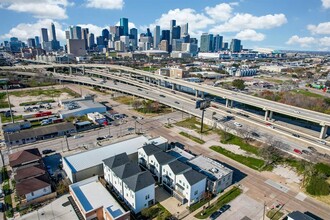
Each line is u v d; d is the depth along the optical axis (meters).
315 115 108.00
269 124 118.75
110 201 56.22
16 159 72.81
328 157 84.44
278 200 63.12
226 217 56.56
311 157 83.00
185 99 155.00
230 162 82.50
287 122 128.25
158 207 59.62
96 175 70.44
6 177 70.31
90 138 100.50
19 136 93.81
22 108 139.12
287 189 67.94
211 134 107.19
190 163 72.94
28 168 67.75
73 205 58.03
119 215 51.53
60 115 121.81
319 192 65.00
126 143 87.44
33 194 59.31
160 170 69.19
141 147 79.06
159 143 87.38
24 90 184.75
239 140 99.50
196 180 60.28
